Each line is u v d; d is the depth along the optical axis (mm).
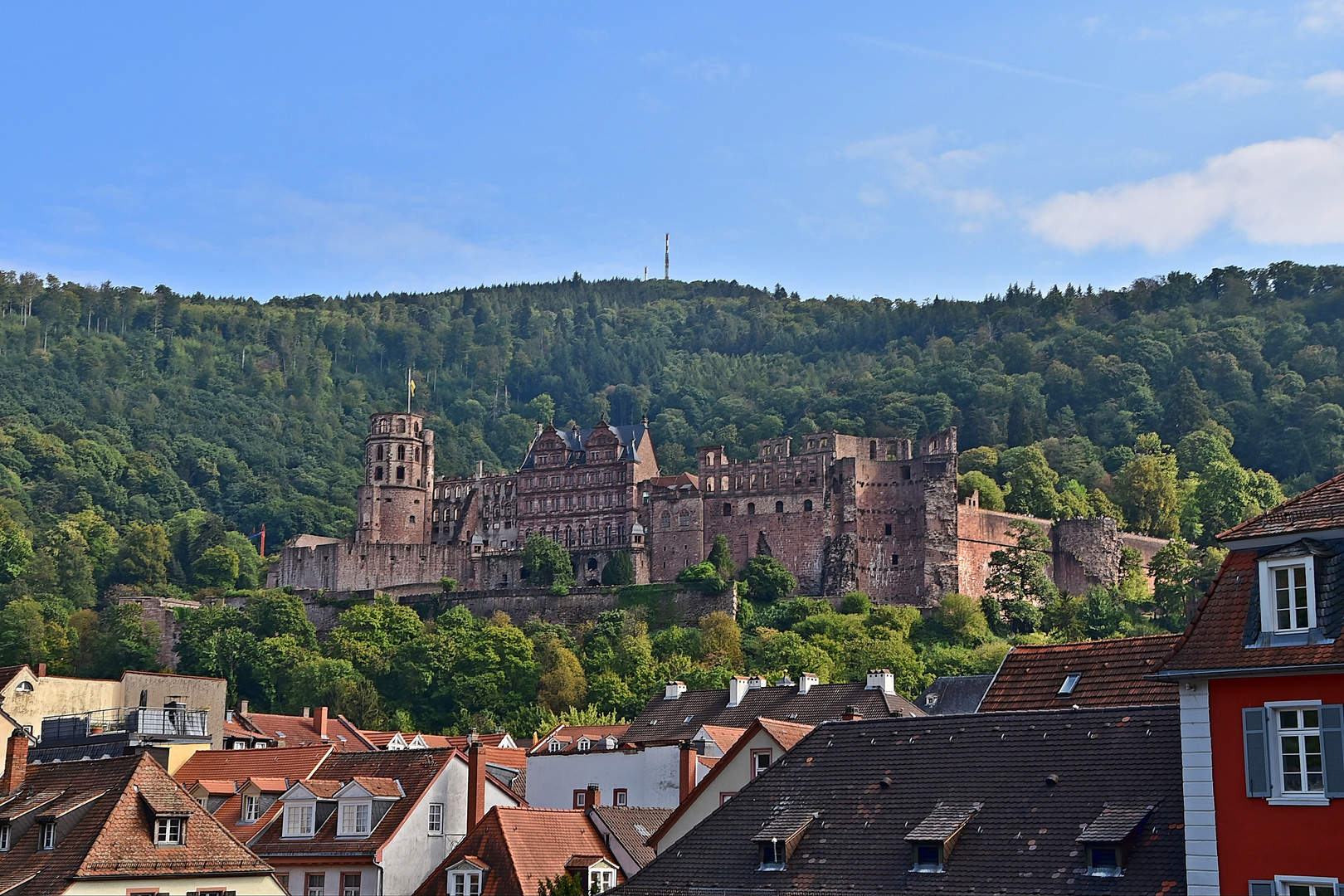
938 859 59719
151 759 82812
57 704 132750
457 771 98562
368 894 92812
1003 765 62875
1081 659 72438
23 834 81500
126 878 77500
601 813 90938
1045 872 57281
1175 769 59000
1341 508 54156
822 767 67250
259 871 81250
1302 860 51375
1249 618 53875
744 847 64875
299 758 106875
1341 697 51344
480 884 85750
